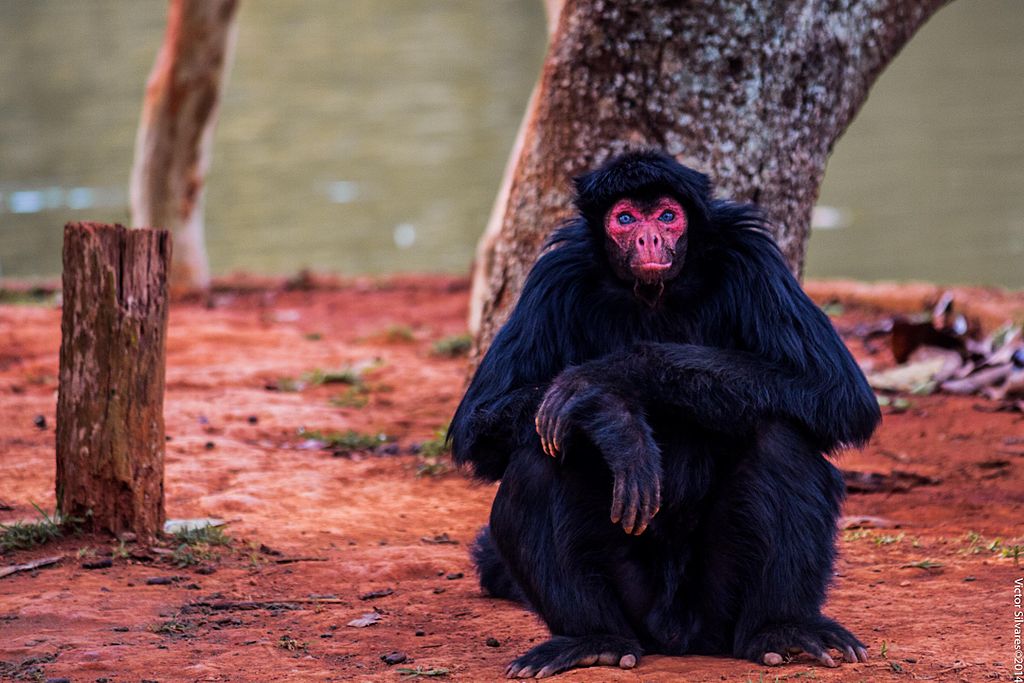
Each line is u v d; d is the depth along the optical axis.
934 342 19.94
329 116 76.19
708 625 9.07
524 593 8.99
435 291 31.12
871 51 14.55
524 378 9.15
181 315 27.11
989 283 39.91
